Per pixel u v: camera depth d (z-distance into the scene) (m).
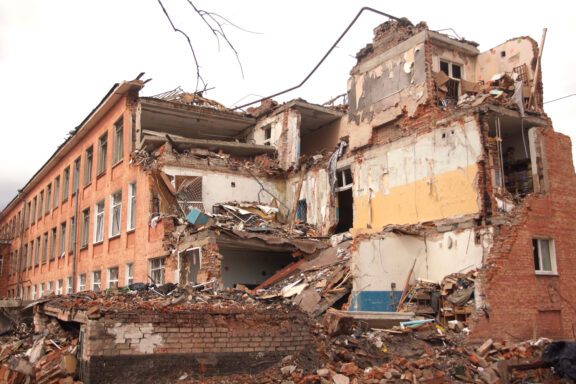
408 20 18.84
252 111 27.91
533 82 16.77
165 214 20.47
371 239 14.92
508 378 9.77
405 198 17.39
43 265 36.88
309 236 20.59
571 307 14.31
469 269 14.31
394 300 14.85
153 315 9.58
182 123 25.83
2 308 17.48
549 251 14.52
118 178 24.47
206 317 9.97
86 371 9.05
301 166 23.69
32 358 11.54
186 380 9.47
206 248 17.33
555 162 15.25
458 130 15.62
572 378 8.80
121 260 23.33
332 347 10.95
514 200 15.07
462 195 15.17
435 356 11.04
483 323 12.51
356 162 20.08
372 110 19.42
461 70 18.66
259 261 20.19
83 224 29.38
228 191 22.75
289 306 11.20
